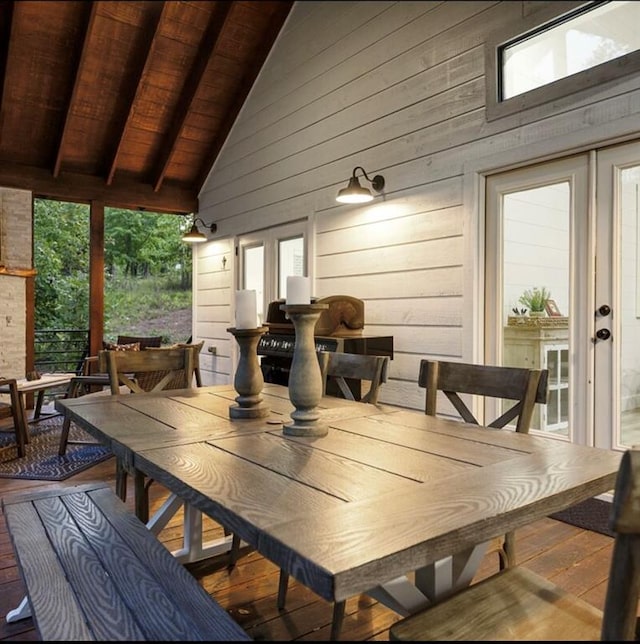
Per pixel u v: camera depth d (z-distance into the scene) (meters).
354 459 1.38
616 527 0.80
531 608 1.15
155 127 5.58
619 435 2.60
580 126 2.63
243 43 5.00
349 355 2.50
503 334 3.08
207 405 2.24
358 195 3.56
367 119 3.91
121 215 10.59
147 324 10.55
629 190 2.55
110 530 1.50
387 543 0.88
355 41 4.01
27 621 1.82
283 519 0.97
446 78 3.31
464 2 3.20
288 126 4.78
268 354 3.96
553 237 2.83
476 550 1.28
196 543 2.23
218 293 6.13
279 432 1.71
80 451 3.93
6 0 4.11
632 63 2.43
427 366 2.11
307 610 1.89
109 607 1.09
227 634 0.99
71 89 4.82
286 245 4.92
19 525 1.52
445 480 1.20
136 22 4.48
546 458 1.39
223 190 5.95
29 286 5.59
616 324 2.60
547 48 2.84
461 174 3.21
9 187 5.39
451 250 3.28
